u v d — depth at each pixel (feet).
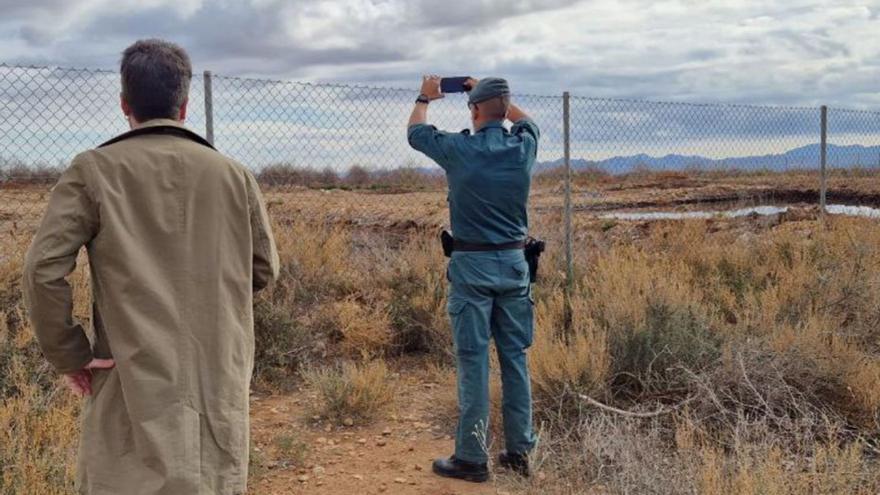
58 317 7.70
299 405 18.81
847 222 36.17
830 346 18.79
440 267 25.67
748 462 11.84
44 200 24.35
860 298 22.66
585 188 77.92
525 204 14.44
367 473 15.05
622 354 18.24
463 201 14.02
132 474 7.80
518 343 14.67
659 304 19.80
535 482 13.38
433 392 19.69
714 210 58.18
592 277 26.02
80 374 8.23
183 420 7.84
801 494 11.67
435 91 14.83
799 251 29.01
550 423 16.55
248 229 8.59
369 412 17.84
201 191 8.25
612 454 13.10
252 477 14.58
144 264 7.88
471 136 14.17
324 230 27.78
